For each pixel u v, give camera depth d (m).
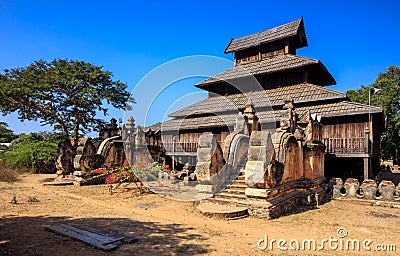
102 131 25.41
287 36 25.27
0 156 26.08
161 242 6.61
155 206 11.47
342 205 12.52
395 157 35.38
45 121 24.11
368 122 17.39
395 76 34.00
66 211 10.02
